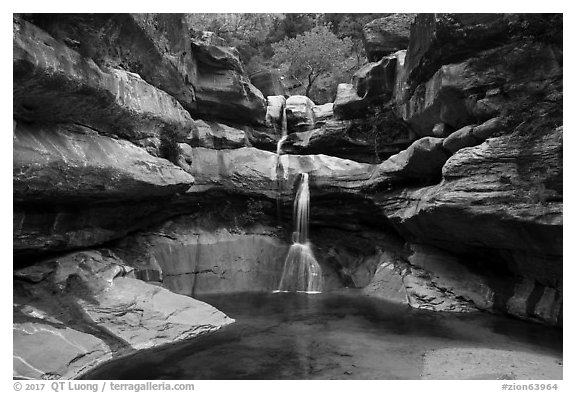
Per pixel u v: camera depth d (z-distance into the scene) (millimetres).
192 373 6449
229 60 15492
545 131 7918
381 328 9078
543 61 8383
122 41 9773
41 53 6434
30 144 6945
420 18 10969
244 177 15234
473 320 9633
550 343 7934
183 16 13508
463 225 9398
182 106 13648
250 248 15000
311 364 6875
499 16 8789
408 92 12648
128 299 8469
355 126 16141
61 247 8836
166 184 10422
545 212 7656
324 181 14820
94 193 8508
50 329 6840
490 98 9164
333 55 25219
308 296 13016
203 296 12891
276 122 18359
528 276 9727
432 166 11258
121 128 9672
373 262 14508
